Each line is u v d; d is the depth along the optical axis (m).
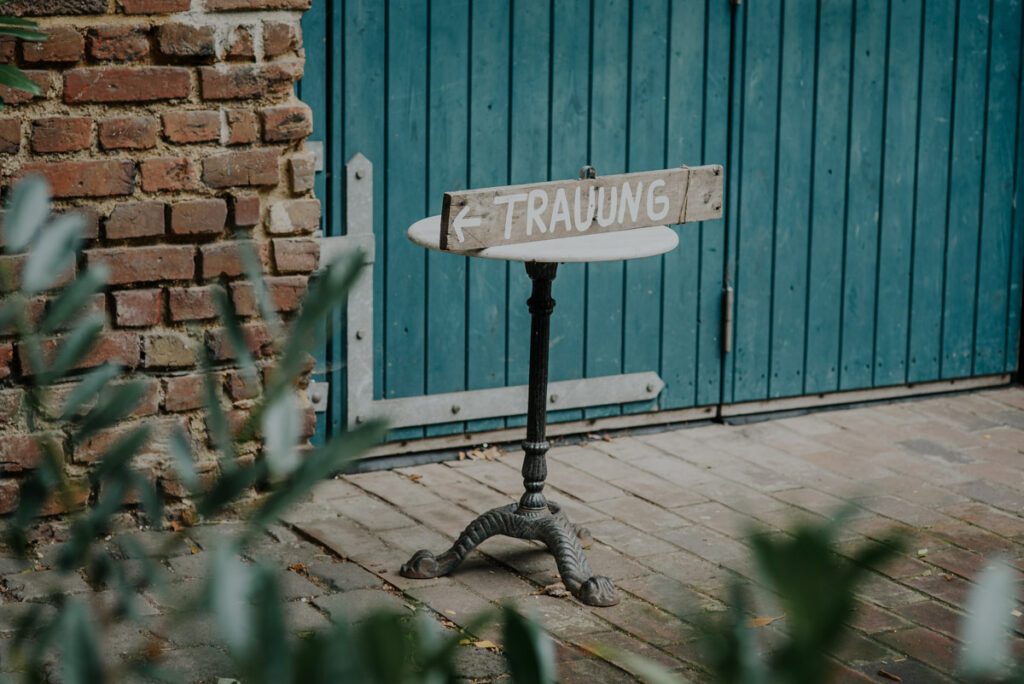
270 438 0.68
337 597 3.81
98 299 4.01
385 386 5.13
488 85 5.07
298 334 0.68
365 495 4.81
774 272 5.77
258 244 4.21
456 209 3.36
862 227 5.91
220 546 0.69
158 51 4.00
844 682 3.32
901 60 5.83
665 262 5.54
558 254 3.44
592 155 5.29
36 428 0.82
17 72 3.02
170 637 3.22
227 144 4.13
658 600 3.88
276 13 4.12
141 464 4.09
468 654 3.39
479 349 5.27
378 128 4.93
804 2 5.57
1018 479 5.13
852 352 6.02
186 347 4.12
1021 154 6.23
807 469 5.21
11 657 0.84
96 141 3.97
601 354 5.49
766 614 3.49
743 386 5.80
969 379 6.36
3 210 3.87
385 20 4.87
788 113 5.64
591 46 5.21
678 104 5.41
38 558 3.88
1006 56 6.08
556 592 3.90
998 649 0.62
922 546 4.36
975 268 6.24
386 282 5.05
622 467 5.20
